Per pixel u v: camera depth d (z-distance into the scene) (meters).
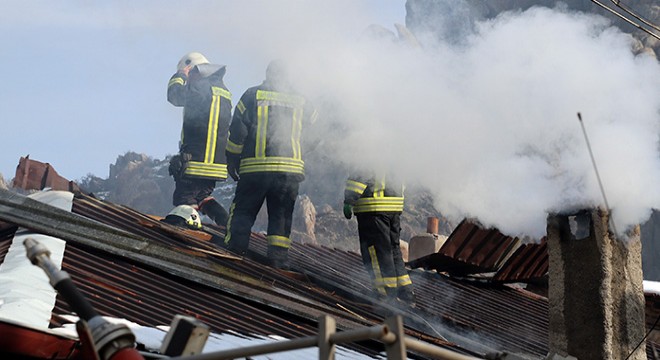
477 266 22.66
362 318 14.62
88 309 4.14
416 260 22.98
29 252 4.23
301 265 19.31
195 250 16.11
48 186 20.34
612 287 14.84
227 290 12.71
